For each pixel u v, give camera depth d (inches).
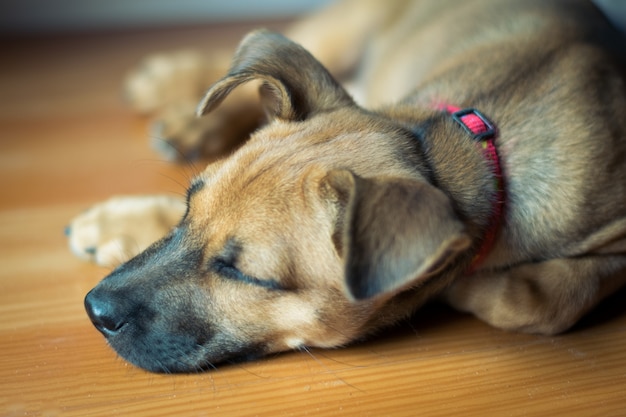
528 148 22.4
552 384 21.1
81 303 23.7
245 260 20.3
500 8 27.5
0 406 20.3
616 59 24.6
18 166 30.7
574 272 22.4
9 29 48.9
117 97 37.4
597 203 22.1
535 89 23.1
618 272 22.7
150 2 51.3
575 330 22.9
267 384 20.9
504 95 23.1
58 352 21.9
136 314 20.7
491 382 21.2
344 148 20.8
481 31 26.7
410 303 21.8
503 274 22.7
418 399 20.6
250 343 21.1
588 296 22.3
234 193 20.6
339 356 21.8
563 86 23.0
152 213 25.0
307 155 20.7
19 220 27.4
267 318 20.8
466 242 18.7
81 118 34.8
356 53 32.6
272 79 21.7
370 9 32.0
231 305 20.7
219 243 20.5
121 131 33.6
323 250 20.2
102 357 21.7
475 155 21.9
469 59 25.0
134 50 45.1
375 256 18.0
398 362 21.7
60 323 22.9
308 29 33.4
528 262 22.8
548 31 25.2
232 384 20.9
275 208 20.3
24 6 48.7
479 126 22.4
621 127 22.7
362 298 17.9
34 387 20.8
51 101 36.8
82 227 25.0
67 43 46.6
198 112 21.7
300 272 20.3
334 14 33.0
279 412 20.2
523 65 23.8
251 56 22.2
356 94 33.2
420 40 28.7
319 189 20.0
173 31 49.4
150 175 30.1
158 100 33.8
